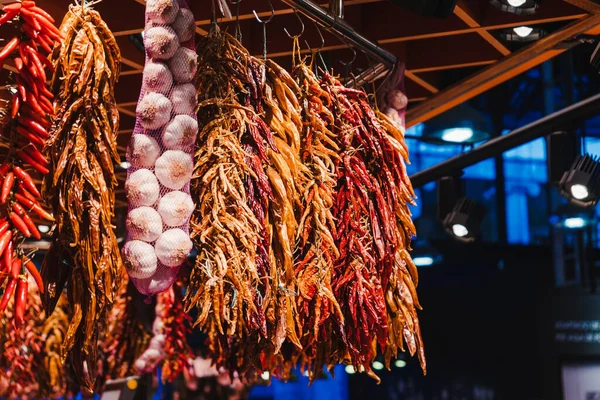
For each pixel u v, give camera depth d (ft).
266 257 6.84
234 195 6.69
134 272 6.33
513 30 11.44
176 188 6.51
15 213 6.24
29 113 6.34
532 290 34.71
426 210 35.63
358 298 7.58
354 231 7.77
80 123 6.23
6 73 11.32
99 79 6.26
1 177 6.24
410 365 37.83
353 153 8.03
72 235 6.23
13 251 6.26
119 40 11.32
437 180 17.99
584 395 33.01
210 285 6.45
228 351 7.14
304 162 7.83
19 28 6.40
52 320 15.08
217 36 7.37
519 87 26.00
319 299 7.30
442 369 36.91
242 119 7.06
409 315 8.25
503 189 34.37
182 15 6.73
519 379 35.04
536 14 10.91
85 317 6.20
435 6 8.05
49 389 14.93
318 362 8.45
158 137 6.54
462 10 10.60
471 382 36.14
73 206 6.12
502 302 35.60
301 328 7.20
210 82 7.19
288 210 7.12
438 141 17.01
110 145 6.26
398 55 12.31
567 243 32.89
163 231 6.45
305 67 8.14
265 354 8.43
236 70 7.26
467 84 12.82
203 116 7.18
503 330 35.53
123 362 14.39
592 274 32.22
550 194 31.45
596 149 30.71
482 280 36.01
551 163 15.02
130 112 13.24
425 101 13.55
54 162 6.25
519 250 34.19
